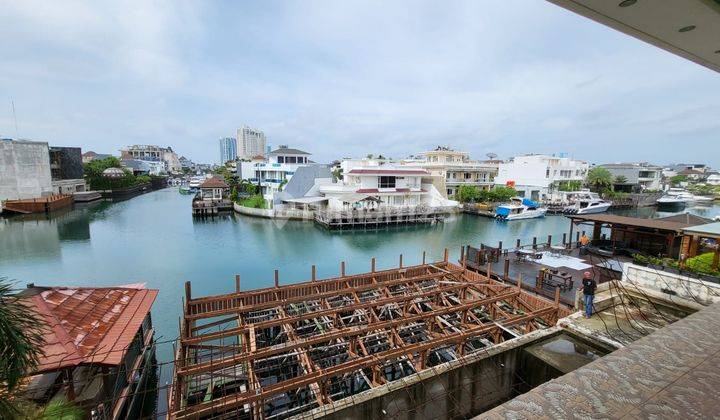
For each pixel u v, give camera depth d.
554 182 64.94
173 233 39.56
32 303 8.94
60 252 31.02
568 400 2.40
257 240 36.78
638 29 3.29
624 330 9.52
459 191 58.88
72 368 8.03
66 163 65.12
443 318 15.29
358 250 33.44
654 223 19.09
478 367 9.08
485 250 19.94
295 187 53.28
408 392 8.27
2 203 47.09
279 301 14.64
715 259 13.34
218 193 61.56
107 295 11.37
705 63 4.15
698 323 3.77
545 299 14.52
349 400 7.72
